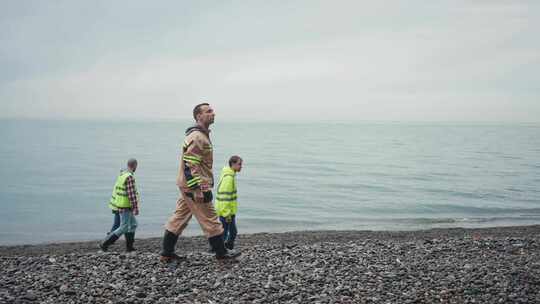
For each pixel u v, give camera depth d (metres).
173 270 7.04
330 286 6.39
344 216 22.34
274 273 6.97
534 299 5.83
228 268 7.18
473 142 142.50
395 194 30.52
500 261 8.16
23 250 13.20
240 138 168.75
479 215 22.70
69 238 16.86
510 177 41.91
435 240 11.07
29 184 34.34
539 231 16.73
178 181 7.00
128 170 10.70
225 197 9.77
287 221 20.94
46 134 183.62
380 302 5.74
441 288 6.26
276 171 48.62
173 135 191.38
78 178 38.84
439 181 38.62
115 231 10.48
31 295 5.80
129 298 5.79
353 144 127.31
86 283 6.42
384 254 8.80
